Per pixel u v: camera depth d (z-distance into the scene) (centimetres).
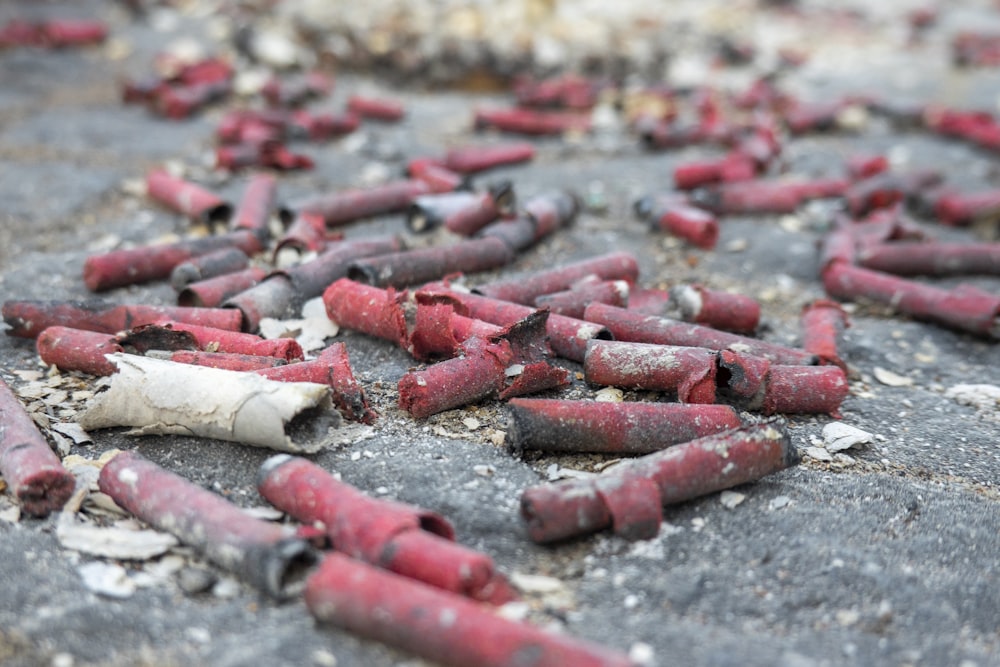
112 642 57
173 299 69
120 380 62
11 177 78
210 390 61
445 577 57
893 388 66
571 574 59
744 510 61
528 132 86
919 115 92
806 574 59
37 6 121
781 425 61
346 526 58
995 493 62
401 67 102
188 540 59
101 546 59
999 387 66
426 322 64
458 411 63
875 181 78
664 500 60
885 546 60
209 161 80
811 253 74
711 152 84
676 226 74
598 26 110
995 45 130
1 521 60
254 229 72
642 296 68
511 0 108
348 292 66
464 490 61
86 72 99
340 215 74
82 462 61
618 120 91
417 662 57
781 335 68
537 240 73
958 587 59
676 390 64
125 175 78
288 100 89
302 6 109
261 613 58
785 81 112
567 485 59
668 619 58
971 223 77
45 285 70
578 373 65
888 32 148
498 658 56
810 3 165
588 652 56
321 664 57
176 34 114
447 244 72
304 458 61
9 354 65
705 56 116
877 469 62
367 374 65
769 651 57
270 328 66
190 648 57
